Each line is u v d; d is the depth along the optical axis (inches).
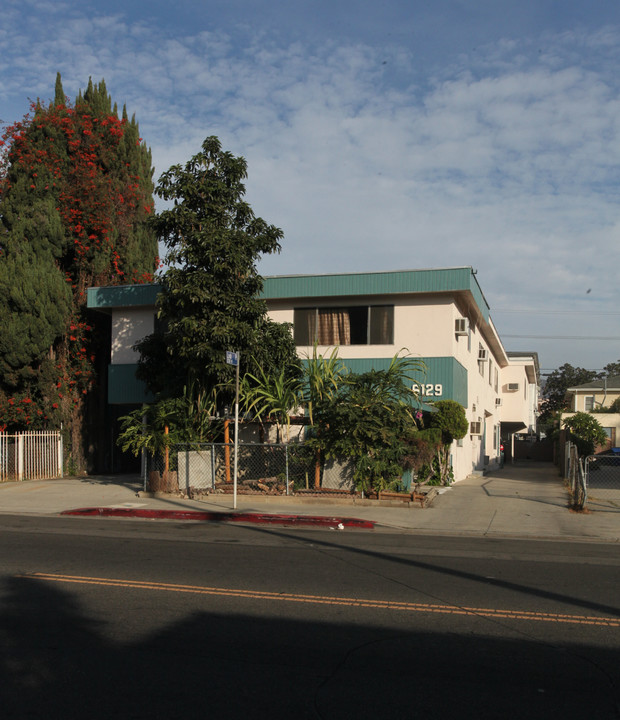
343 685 186.7
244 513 542.6
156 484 658.2
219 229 641.0
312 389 650.8
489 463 1275.8
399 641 225.1
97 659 205.8
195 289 622.5
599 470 1210.0
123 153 1075.3
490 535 473.7
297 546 409.7
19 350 876.6
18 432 876.0
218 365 631.2
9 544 407.2
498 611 263.0
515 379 1601.9
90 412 1017.5
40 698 177.3
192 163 663.1
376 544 422.6
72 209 976.9
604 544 439.2
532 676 194.4
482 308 919.0
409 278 767.1
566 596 288.4
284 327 695.7
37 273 894.4
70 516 562.6
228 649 215.5
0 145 978.7
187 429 675.4
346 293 785.6
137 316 884.6
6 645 218.5
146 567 338.0
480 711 170.6
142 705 173.0
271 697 178.1
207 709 170.6
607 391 1934.1
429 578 320.8
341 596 283.3
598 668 201.3
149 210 1111.0
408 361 704.4
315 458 631.8
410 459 617.3
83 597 278.5
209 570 332.2
